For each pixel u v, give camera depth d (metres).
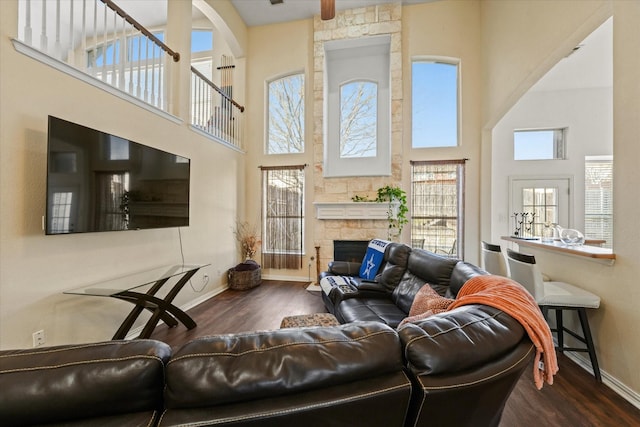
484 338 0.90
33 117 1.98
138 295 2.46
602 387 2.03
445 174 4.73
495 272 2.84
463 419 0.87
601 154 4.77
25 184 1.94
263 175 5.30
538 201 4.91
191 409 0.67
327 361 0.75
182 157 3.34
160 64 3.31
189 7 3.71
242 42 5.22
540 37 3.05
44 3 2.08
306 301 3.98
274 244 5.23
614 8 2.02
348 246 4.88
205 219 4.07
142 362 0.68
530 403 1.87
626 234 1.94
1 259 1.82
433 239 4.75
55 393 0.62
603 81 4.57
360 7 4.88
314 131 5.08
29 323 1.96
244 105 5.35
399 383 0.77
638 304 1.85
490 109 4.29
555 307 2.19
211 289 4.23
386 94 5.14
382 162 5.12
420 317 1.40
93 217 2.25
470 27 4.67
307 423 0.71
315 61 5.04
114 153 2.45
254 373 0.70
